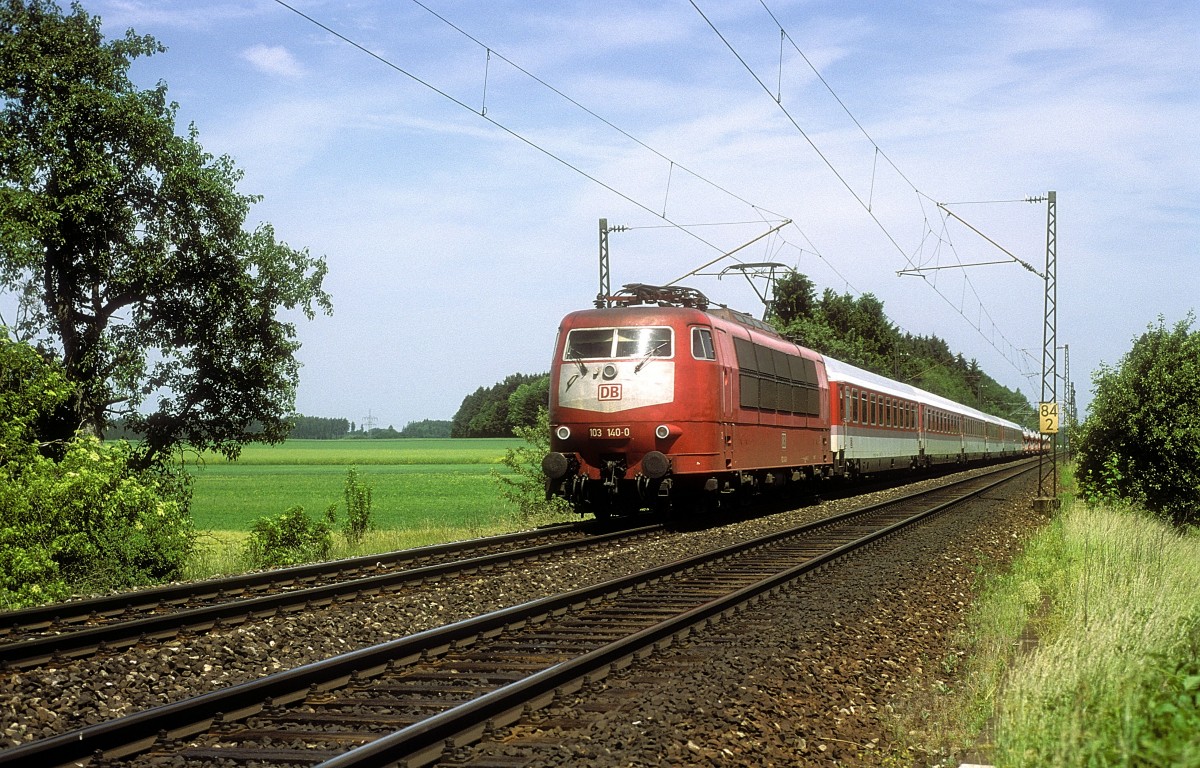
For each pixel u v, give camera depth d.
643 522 22.03
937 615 12.00
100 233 26.52
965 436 58.78
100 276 26.91
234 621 10.80
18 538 14.44
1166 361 23.83
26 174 24.89
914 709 7.88
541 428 27.14
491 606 12.27
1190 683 5.54
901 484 42.41
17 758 5.87
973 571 15.49
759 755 6.53
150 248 26.92
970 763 6.62
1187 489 23.17
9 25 26.36
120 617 11.41
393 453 131.50
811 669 8.84
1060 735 5.77
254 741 6.79
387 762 6.03
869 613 11.69
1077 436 25.61
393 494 51.53
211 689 8.41
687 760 6.33
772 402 24.52
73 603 11.32
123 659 9.02
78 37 26.47
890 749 7.01
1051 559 16.12
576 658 8.18
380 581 13.12
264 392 28.11
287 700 7.62
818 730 7.26
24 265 23.83
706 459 20.17
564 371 20.42
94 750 6.30
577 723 7.10
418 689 8.04
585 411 20.06
